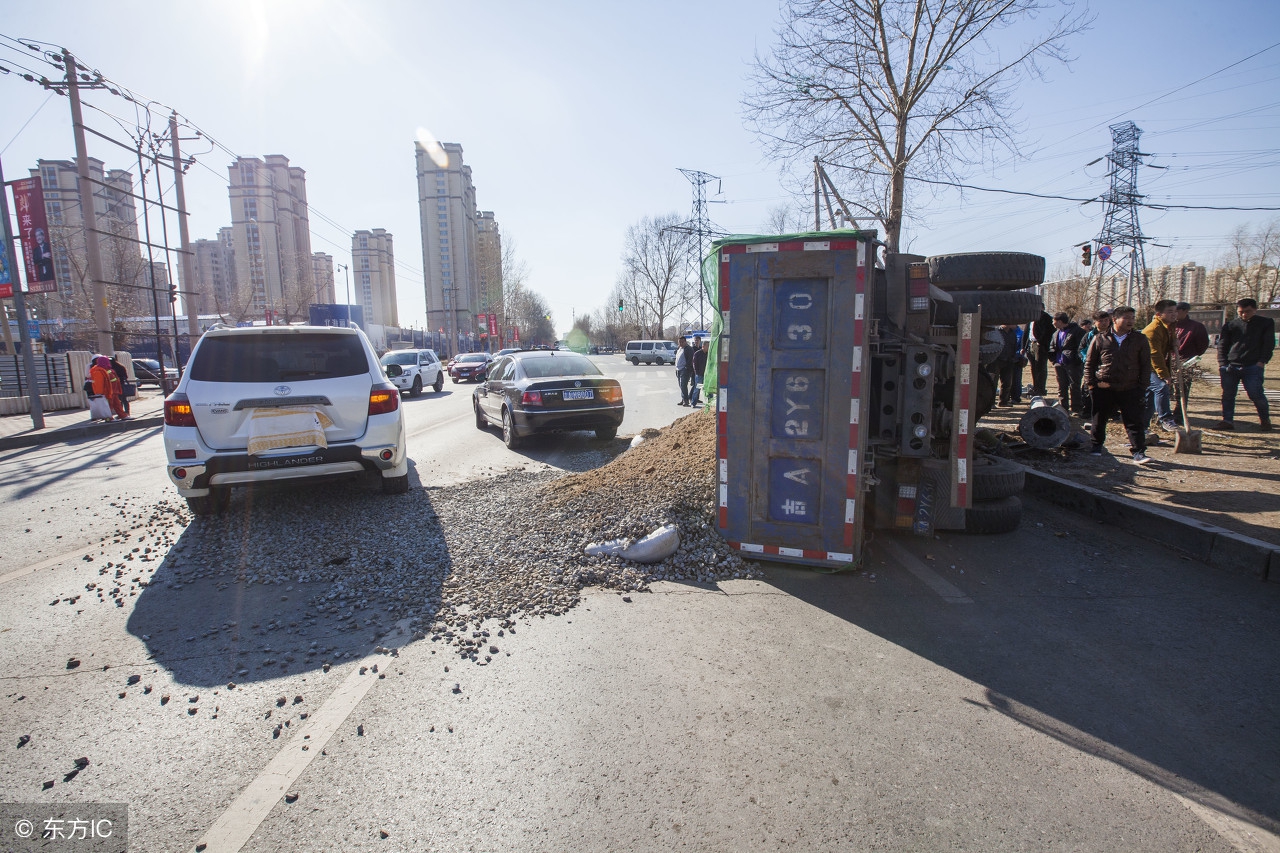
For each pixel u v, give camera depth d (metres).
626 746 2.69
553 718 2.90
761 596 4.21
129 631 3.88
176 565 4.99
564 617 3.94
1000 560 4.83
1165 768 2.54
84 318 35.09
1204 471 6.73
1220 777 2.49
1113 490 6.11
